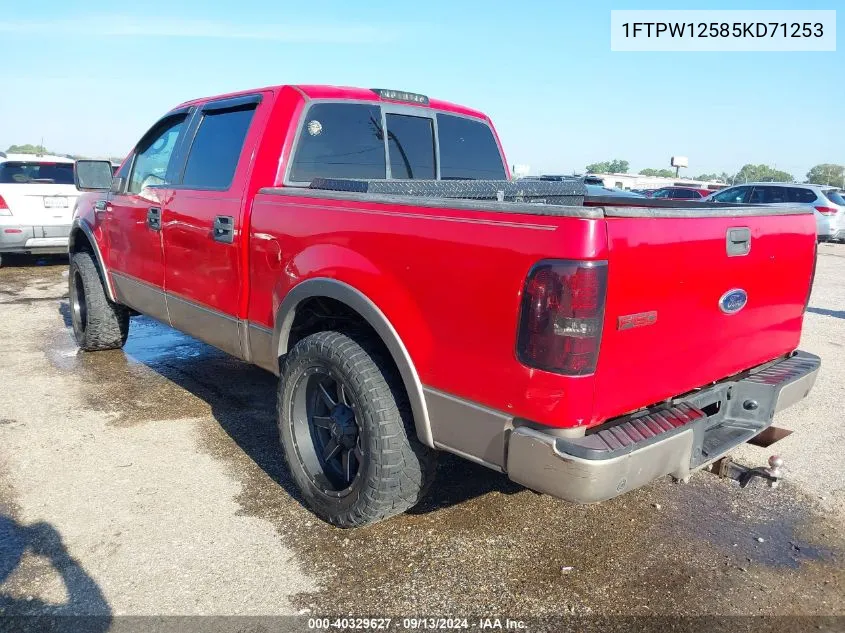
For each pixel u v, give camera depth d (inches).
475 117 178.2
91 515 121.7
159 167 175.5
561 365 83.4
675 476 97.1
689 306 97.5
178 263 160.7
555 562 112.4
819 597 105.4
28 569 105.3
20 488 130.5
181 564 108.1
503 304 88.3
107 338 219.0
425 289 98.2
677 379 99.5
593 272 81.4
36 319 277.4
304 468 121.6
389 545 115.6
